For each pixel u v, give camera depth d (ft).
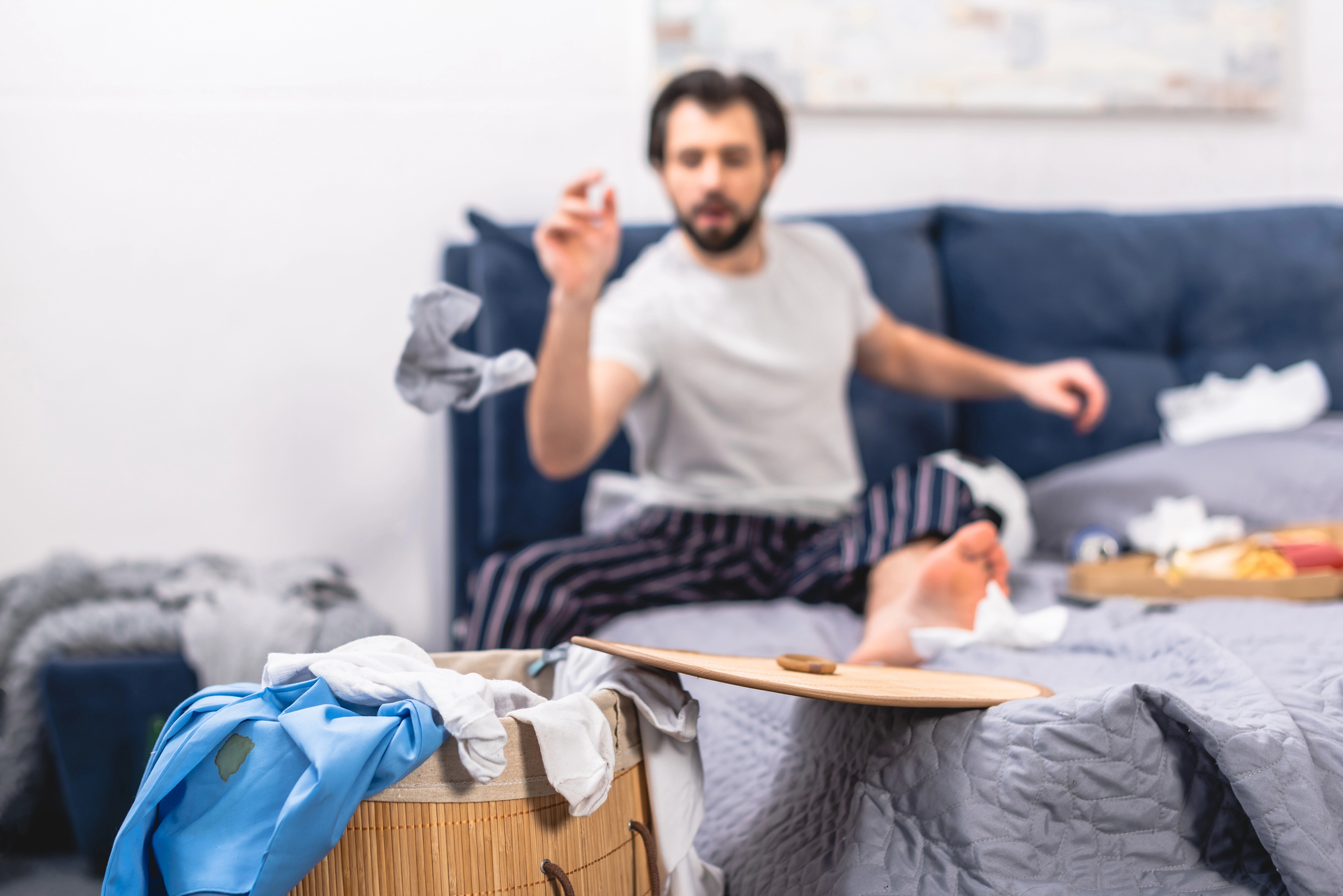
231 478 7.01
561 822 2.55
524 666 3.24
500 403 6.50
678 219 5.72
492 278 6.52
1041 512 6.16
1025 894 2.56
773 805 3.34
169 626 5.39
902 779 2.88
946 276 7.16
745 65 7.35
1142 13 7.69
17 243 6.75
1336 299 7.04
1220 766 2.58
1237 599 4.42
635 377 5.50
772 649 4.15
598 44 7.34
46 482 6.81
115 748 5.19
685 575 5.24
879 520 4.97
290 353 7.06
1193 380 7.04
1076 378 6.10
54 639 5.29
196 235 6.93
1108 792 2.67
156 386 6.92
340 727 2.34
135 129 6.86
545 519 6.54
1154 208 7.90
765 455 5.73
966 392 6.44
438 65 7.18
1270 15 7.80
